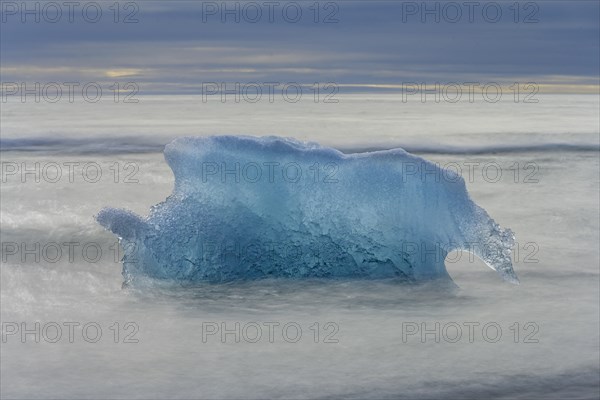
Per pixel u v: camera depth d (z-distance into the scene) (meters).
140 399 18.50
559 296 26.66
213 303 25.97
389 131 95.56
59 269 29.61
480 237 27.81
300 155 28.44
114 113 138.38
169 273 28.22
